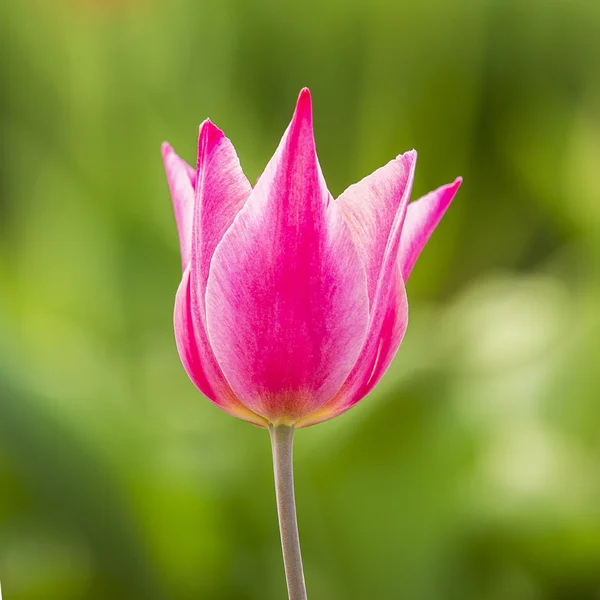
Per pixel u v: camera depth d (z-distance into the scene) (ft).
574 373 4.82
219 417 4.64
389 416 4.32
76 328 5.56
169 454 4.41
